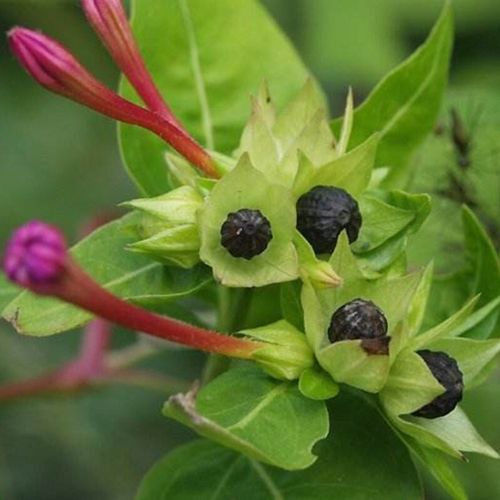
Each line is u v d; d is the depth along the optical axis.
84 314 0.26
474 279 0.29
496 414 0.34
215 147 0.30
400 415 0.26
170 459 0.28
